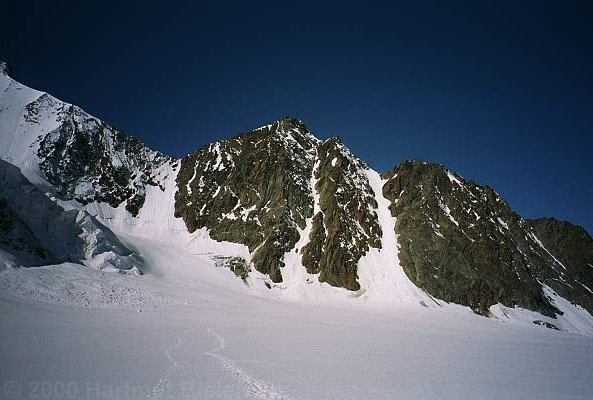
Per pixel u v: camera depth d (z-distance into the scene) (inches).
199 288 2341.3
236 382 808.9
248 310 2023.9
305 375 895.1
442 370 1040.2
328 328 1696.6
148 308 1835.6
